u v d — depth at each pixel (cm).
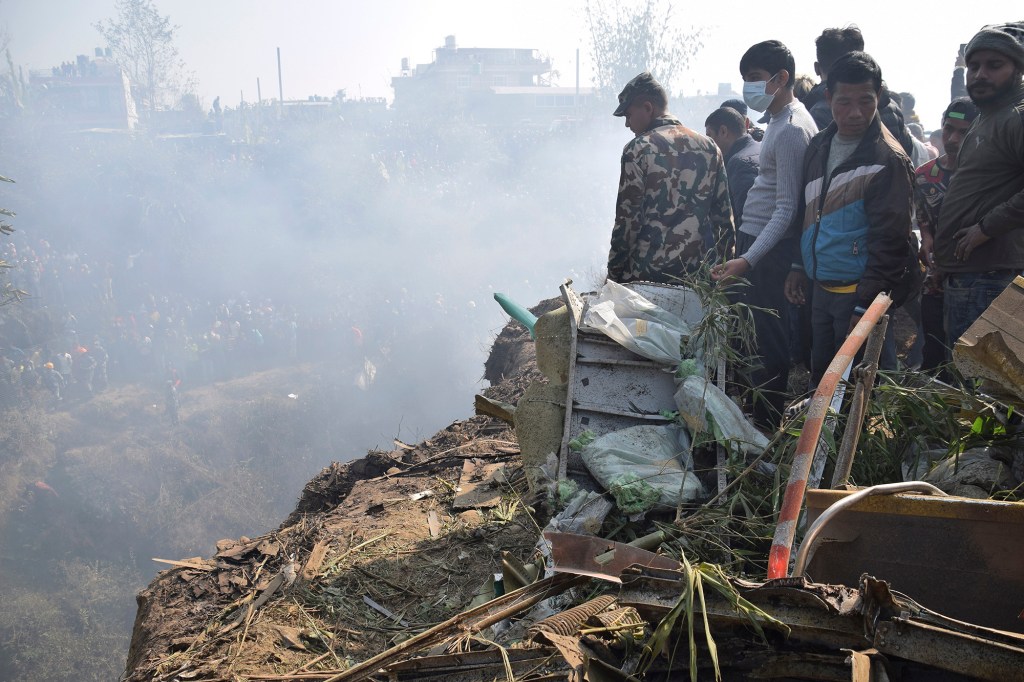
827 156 383
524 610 264
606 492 333
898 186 354
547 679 217
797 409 335
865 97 360
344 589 339
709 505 313
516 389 687
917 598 197
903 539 198
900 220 351
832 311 383
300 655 300
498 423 564
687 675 188
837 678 167
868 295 355
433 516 400
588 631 229
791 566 233
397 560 357
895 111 513
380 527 391
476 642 264
